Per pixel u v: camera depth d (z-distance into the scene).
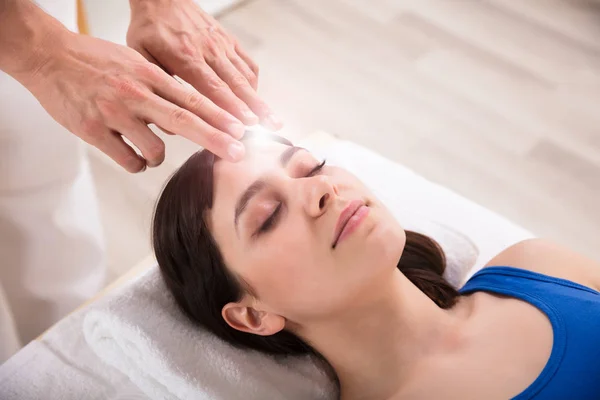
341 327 1.08
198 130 0.93
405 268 1.24
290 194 1.00
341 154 1.54
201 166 1.07
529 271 1.14
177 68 1.15
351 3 2.50
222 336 1.15
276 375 1.17
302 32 2.39
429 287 1.19
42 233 1.44
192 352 1.13
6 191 1.34
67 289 1.56
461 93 2.19
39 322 1.57
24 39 1.02
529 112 2.13
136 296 1.16
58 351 1.24
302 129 2.08
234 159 0.93
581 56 2.30
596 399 0.97
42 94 1.05
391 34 2.38
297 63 2.29
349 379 1.13
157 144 1.00
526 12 2.45
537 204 1.89
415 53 2.32
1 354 1.35
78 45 1.04
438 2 2.50
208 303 1.11
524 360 1.02
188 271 1.10
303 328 1.11
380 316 1.07
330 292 1.01
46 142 1.33
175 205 1.08
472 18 2.44
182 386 1.12
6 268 1.44
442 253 1.28
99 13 1.96
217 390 1.12
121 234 1.83
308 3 2.49
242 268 1.03
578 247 1.80
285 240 0.99
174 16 1.16
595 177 1.95
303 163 1.05
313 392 1.20
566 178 1.95
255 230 1.01
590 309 1.05
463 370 1.04
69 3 1.34
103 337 1.18
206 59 1.16
